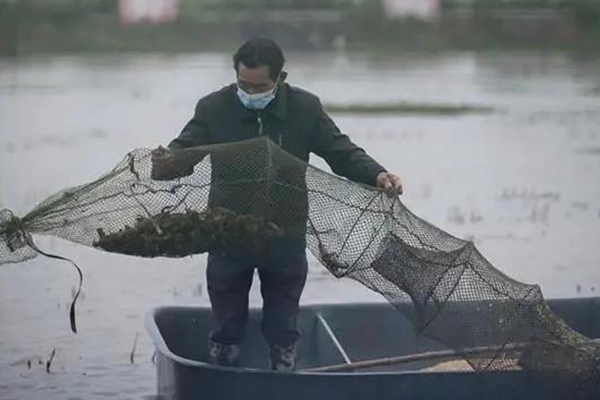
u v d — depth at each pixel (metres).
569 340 15.83
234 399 15.43
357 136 56.62
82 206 15.33
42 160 47.28
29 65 114.50
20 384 19.73
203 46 137.38
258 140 15.35
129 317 24.02
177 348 18.72
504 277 15.90
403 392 15.41
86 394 19.22
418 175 43.19
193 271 28.36
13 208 34.69
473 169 44.81
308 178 15.43
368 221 15.54
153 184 15.35
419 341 19.27
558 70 106.81
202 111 16.16
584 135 56.94
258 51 15.66
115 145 52.47
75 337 22.55
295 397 15.32
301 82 92.06
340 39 138.00
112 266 28.72
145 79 94.81
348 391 15.33
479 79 96.81
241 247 15.54
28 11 137.00
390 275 15.66
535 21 137.38
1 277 27.48
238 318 16.44
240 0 146.88
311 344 19.19
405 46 137.12
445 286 15.70
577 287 26.06
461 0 148.25
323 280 26.98
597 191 39.38
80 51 134.00
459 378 15.54
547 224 33.41
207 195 15.37
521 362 15.70
